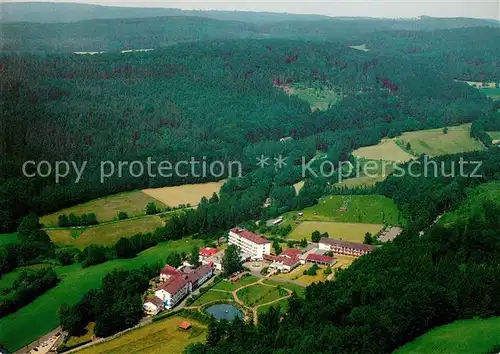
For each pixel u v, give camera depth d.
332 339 151.12
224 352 162.25
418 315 160.12
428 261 187.62
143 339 183.00
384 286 173.25
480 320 165.50
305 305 178.00
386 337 152.75
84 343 181.88
